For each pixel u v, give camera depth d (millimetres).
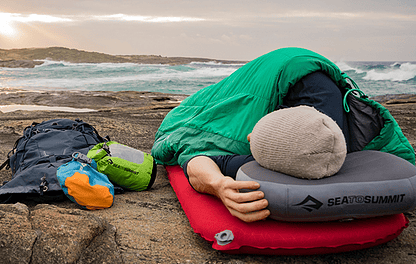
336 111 2576
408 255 2080
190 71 51219
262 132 2029
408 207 1985
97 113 9820
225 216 2191
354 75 39812
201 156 2605
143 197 3129
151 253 2018
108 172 3092
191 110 3715
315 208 1893
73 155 2818
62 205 2764
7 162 3363
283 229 2035
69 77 37656
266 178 1978
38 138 3352
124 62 77875
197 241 2234
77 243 1854
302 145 1882
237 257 2061
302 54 2740
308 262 2033
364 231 2035
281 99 2703
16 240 1746
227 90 3148
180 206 2908
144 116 9273
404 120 7945
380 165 2107
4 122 7422
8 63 59250
